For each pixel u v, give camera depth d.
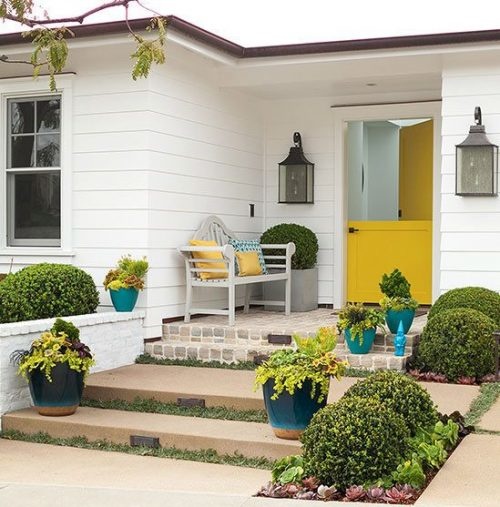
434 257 11.84
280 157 12.37
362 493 5.45
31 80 10.16
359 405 5.85
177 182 10.18
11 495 5.79
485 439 6.61
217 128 11.09
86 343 8.80
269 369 6.74
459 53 9.69
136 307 9.70
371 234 12.45
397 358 8.64
